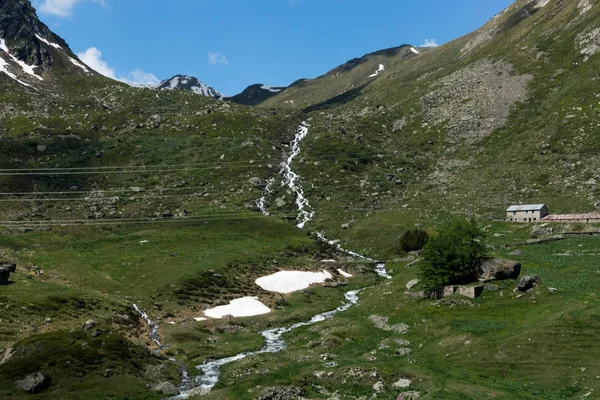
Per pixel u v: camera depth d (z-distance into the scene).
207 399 49.47
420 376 52.91
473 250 81.81
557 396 48.25
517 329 61.78
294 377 54.41
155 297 94.12
